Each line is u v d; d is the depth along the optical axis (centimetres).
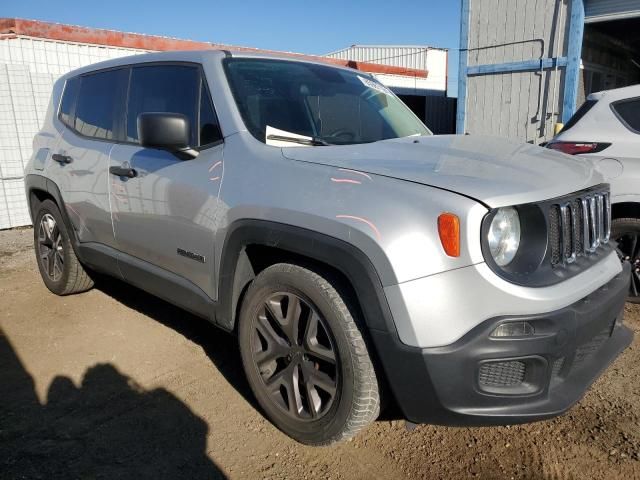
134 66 365
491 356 199
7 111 755
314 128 303
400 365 207
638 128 402
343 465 244
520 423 210
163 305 445
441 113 2008
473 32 999
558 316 205
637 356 338
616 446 253
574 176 244
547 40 907
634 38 1212
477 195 204
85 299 461
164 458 251
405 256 203
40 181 438
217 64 305
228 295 276
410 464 244
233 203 261
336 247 218
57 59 1009
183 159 298
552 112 917
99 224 375
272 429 272
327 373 241
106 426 277
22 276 536
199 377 326
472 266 199
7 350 366
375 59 2253
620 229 410
